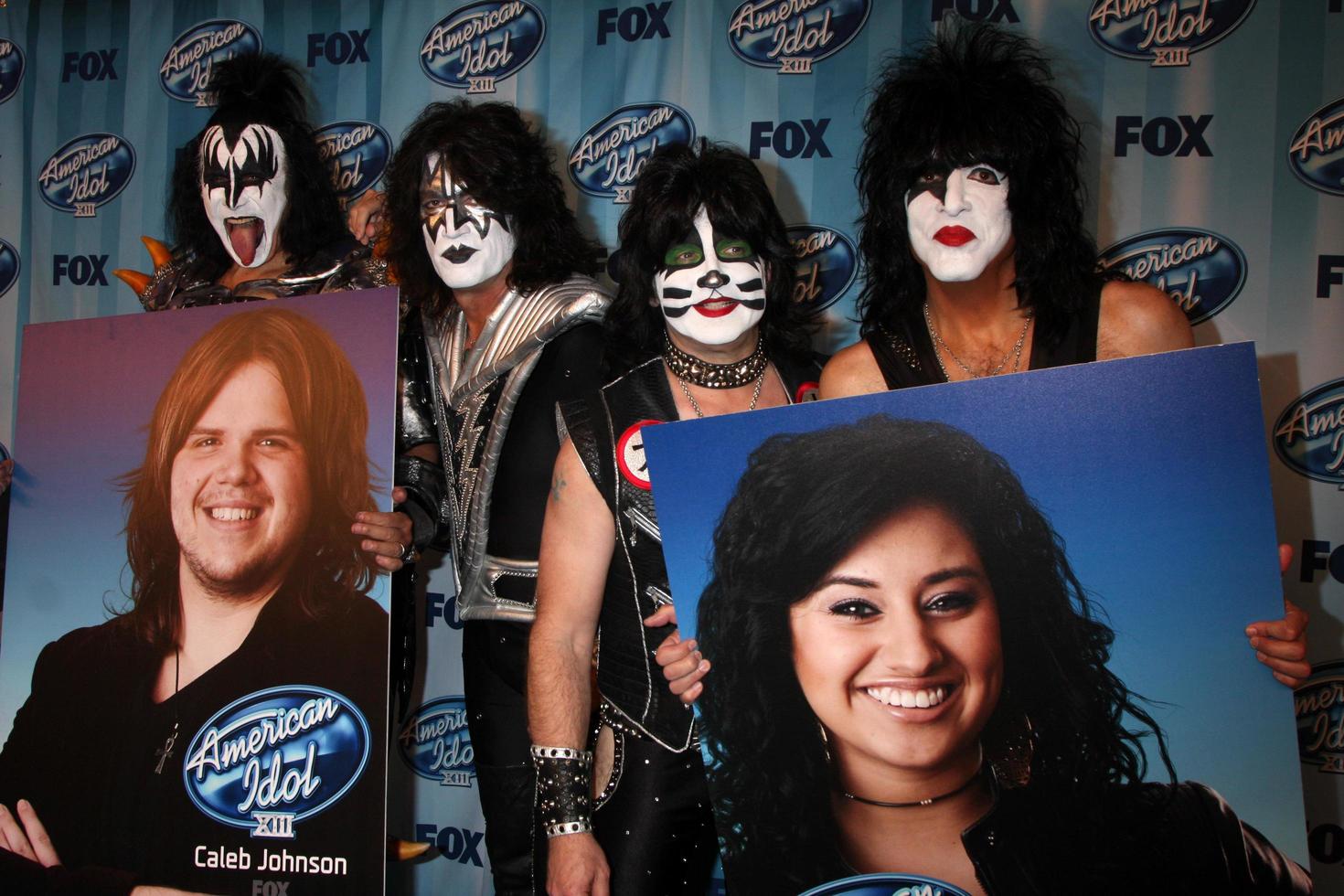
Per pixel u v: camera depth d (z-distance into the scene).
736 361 1.67
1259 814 1.21
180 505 1.73
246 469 1.70
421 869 2.60
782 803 1.32
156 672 1.71
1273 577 1.22
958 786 1.28
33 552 1.81
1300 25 2.29
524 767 1.90
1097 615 1.25
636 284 1.69
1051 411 1.28
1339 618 2.29
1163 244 2.36
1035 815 1.25
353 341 1.69
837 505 1.32
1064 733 1.25
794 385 1.73
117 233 2.84
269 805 1.63
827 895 1.30
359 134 2.70
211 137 2.08
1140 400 1.26
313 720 1.63
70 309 2.87
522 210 1.87
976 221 1.48
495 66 2.63
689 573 1.37
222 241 2.15
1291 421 2.31
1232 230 2.33
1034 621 1.27
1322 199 2.29
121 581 1.76
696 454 1.37
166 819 1.67
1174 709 1.23
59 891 1.68
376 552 1.65
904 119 1.52
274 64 2.17
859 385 1.62
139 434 1.77
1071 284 1.53
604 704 1.65
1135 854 1.23
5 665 1.80
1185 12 2.33
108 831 1.68
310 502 1.68
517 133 1.90
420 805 2.60
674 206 1.61
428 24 2.67
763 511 1.34
